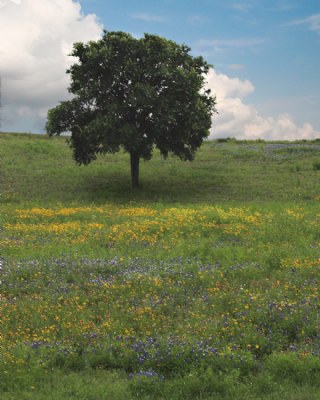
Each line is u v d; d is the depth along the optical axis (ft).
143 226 68.13
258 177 130.41
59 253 53.67
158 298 38.99
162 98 106.32
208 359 26.89
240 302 37.11
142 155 111.24
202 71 117.70
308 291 39.47
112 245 59.31
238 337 30.22
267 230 65.51
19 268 46.73
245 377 25.38
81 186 119.24
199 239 61.72
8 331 32.40
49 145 171.42
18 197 107.04
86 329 32.48
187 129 112.98
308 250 53.67
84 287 42.45
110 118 104.83
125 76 110.01
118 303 38.11
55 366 27.43
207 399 23.27
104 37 113.60
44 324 33.88
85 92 110.32
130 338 30.68
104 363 27.99
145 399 23.12
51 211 87.56
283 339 30.42
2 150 158.81
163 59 109.81
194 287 42.19
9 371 25.57
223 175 133.18
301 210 83.10
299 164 146.00
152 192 113.29
